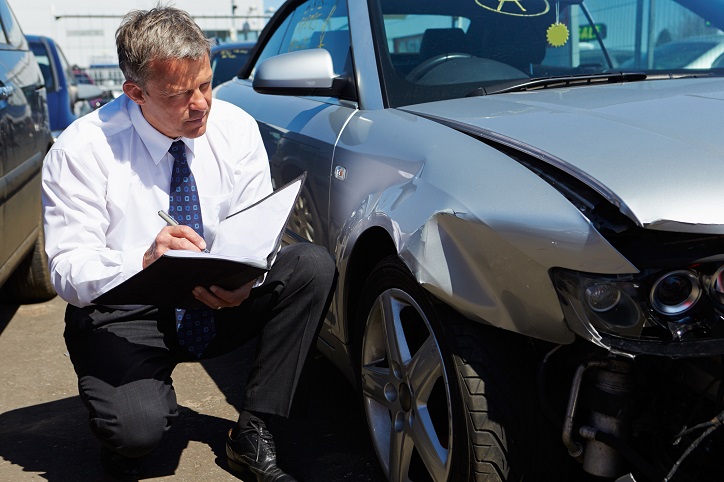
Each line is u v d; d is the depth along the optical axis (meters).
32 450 2.59
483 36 2.78
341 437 2.61
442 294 1.85
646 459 1.74
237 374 3.20
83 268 2.06
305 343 2.27
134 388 2.13
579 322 1.61
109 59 16.91
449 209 1.83
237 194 2.33
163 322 2.23
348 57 2.79
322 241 2.54
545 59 2.75
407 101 2.52
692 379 1.65
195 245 1.96
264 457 2.29
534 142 1.84
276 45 3.85
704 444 1.67
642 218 1.54
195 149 2.25
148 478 2.39
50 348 3.60
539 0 2.90
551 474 1.85
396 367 2.12
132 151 2.17
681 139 1.74
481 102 2.30
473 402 1.80
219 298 2.00
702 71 2.65
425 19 2.77
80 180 2.12
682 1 2.98
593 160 1.70
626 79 2.53
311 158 2.66
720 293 1.54
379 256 2.35
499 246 1.72
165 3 2.03
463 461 1.84
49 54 7.64
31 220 3.77
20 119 3.49
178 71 1.97
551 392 1.82
